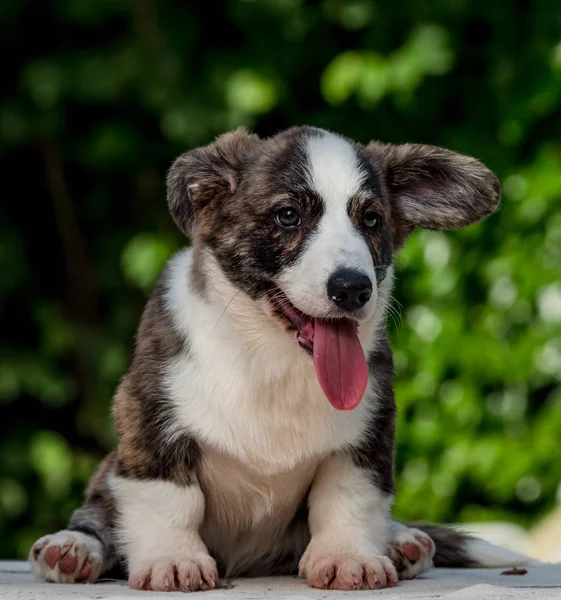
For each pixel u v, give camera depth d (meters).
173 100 11.95
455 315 11.60
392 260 7.16
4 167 13.11
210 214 6.98
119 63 12.05
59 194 13.05
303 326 6.60
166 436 6.63
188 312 6.80
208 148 7.08
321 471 6.78
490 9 11.80
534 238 11.59
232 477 6.79
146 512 6.60
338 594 5.96
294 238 6.66
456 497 11.83
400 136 12.18
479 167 7.23
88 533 6.92
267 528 7.00
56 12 12.30
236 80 11.95
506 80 11.76
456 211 7.35
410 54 11.55
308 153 6.82
